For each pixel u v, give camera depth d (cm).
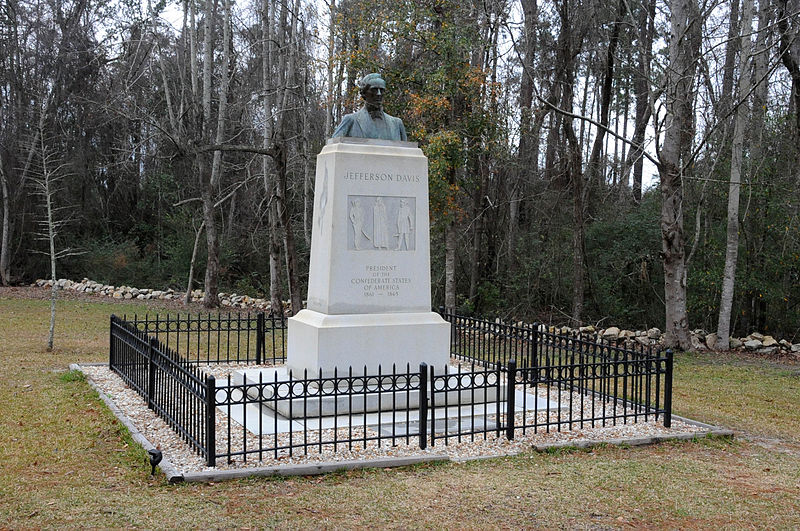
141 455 776
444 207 1969
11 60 3509
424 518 632
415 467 769
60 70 3512
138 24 2839
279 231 2589
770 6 1883
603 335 2045
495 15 2286
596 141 2662
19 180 3531
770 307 2183
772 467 833
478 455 818
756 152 1988
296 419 959
